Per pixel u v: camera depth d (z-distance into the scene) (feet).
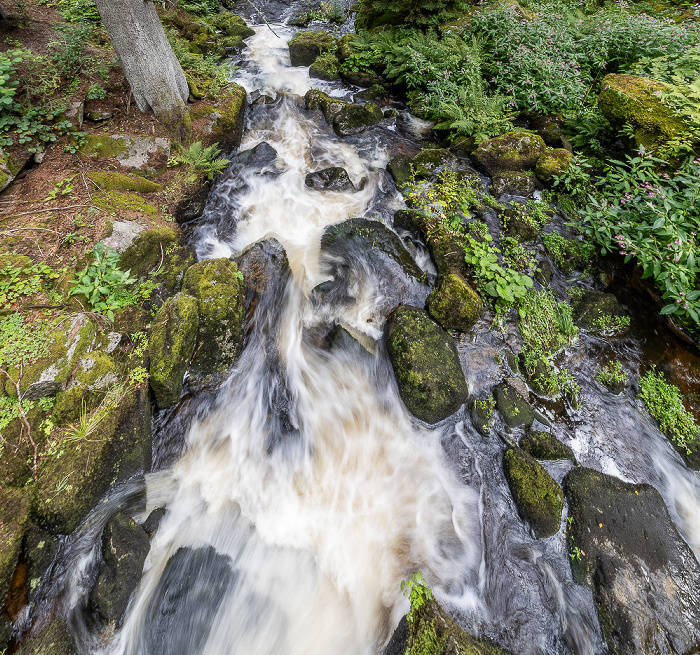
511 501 12.67
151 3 18.63
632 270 17.97
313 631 10.76
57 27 24.18
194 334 14.20
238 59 33.88
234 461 13.69
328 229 20.26
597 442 13.89
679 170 17.39
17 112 18.75
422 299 17.80
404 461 13.93
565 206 20.70
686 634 9.93
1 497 9.69
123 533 10.80
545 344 15.90
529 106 25.43
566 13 30.73
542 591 11.04
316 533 12.46
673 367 15.44
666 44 24.63
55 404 11.37
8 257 14.19
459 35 29.12
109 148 19.35
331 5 41.75
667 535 11.57
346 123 27.07
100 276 14.01
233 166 23.13
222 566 11.64
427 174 22.91
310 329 17.12
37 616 9.44
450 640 8.95
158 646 10.25
